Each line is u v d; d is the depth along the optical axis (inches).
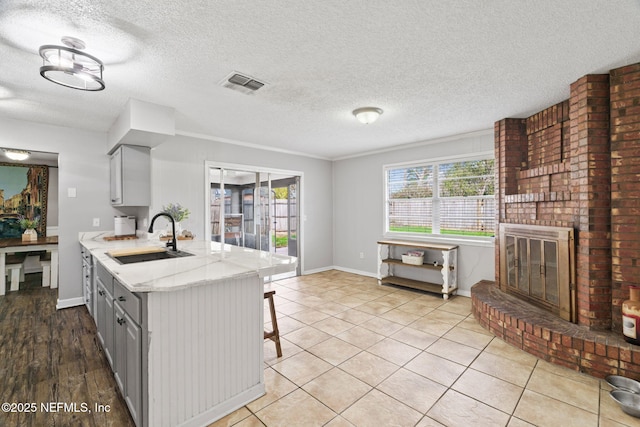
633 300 87.5
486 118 142.6
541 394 81.5
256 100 116.9
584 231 98.1
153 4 60.5
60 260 148.5
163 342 63.4
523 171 138.3
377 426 69.8
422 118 142.3
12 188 213.8
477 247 168.9
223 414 72.9
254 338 80.2
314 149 214.1
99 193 157.9
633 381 81.0
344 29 71.1
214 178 182.5
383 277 200.5
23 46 75.7
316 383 87.3
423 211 193.9
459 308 152.9
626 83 90.9
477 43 78.1
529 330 103.9
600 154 95.8
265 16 65.4
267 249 212.5
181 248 117.0
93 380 88.0
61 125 146.1
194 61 85.6
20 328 125.3
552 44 78.7
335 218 249.4
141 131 115.9
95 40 73.9
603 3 62.1
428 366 96.7
